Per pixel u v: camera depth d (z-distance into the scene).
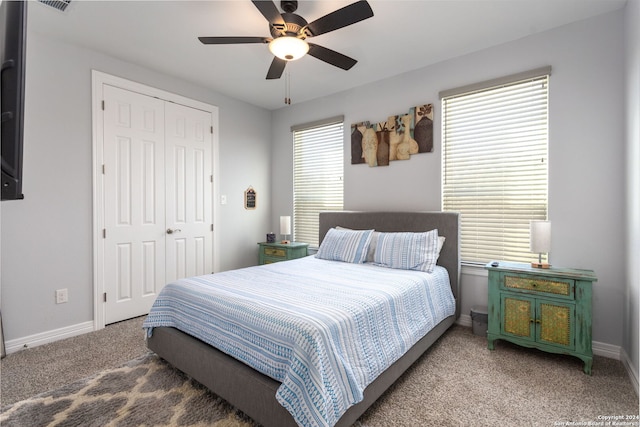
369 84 3.71
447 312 2.69
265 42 2.20
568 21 2.50
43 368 2.21
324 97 4.13
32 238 2.59
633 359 2.05
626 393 1.90
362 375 1.58
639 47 1.92
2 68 0.65
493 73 2.88
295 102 4.41
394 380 1.89
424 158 3.31
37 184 2.61
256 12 2.36
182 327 2.08
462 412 1.73
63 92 2.74
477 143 3.02
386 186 3.58
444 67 3.16
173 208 3.55
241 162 4.30
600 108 2.40
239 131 4.27
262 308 1.70
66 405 1.80
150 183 3.35
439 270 2.83
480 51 2.95
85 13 2.36
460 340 2.69
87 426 1.62
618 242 2.34
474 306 3.00
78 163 2.84
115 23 2.50
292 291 2.04
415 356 2.16
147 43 2.80
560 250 2.57
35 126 2.59
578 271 2.31
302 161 4.42
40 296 2.63
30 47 2.57
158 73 3.40
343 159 3.96
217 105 3.99
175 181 3.57
